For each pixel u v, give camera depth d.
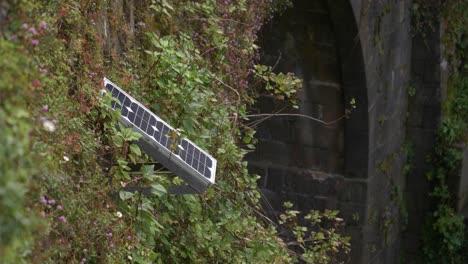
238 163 7.50
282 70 14.66
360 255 15.12
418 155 16.31
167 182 5.84
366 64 14.20
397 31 15.14
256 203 7.88
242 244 7.37
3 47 3.79
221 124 7.42
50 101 5.00
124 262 5.64
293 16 14.09
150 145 5.60
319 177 15.20
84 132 5.61
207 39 8.50
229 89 8.73
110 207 5.72
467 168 16.73
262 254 7.34
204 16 8.63
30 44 4.25
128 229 5.71
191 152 5.75
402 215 16.42
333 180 15.14
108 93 5.75
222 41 8.53
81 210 5.32
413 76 16.06
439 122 16.11
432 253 16.45
